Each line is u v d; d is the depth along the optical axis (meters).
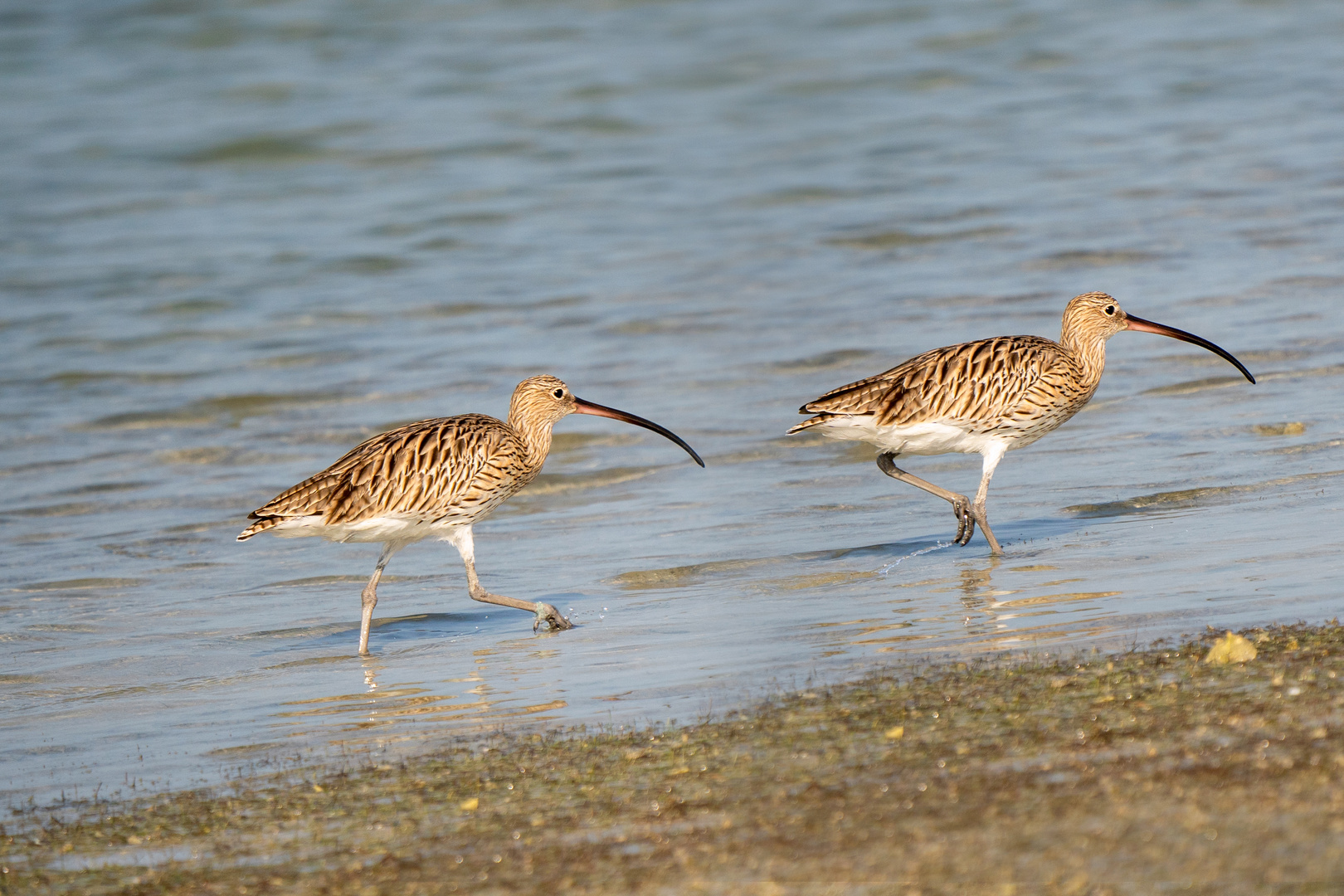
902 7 51.31
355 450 13.56
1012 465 17.08
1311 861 6.49
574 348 24.16
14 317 27.70
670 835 7.68
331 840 8.23
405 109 42.44
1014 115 39.81
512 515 17.00
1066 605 11.67
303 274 30.06
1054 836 7.05
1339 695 8.58
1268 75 41.91
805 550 14.62
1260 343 20.78
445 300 27.75
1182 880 6.46
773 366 22.39
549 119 41.22
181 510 17.89
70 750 10.50
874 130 39.34
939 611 11.98
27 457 20.25
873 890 6.75
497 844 7.87
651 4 52.66
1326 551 12.28
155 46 48.66
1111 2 51.44
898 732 8.84
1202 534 13.43
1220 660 9.50
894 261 28.41
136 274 30.33
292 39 49.44
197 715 11.17
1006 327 23.38
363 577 15.29
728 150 38.31
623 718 9.89
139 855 8.29
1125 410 18.66
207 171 38.25
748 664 10.95
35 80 45.75
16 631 13.84
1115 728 8.47
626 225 32.69
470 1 53.22
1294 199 29.73
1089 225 29.36
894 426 14.62
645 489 17.50
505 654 12.24
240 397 22.61
